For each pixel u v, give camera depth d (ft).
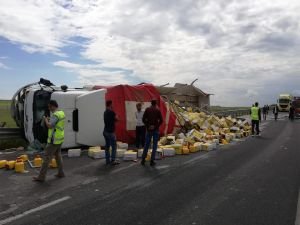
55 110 29.81
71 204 22.79
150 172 33.14
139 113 49.73
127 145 48.85
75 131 46.57
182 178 30.48
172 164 37.50
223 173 32.58
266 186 27.55
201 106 98.07
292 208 21.94
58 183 28.60
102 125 48.01
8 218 20.12
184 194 25.22
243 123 81.66
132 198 24.20
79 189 26.66
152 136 37.09
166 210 21.56
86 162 38.42
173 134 60.08
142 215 20.63
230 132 69.77
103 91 48.34
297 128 92.32
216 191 26.04
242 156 43.11
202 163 38.11
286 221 19.62
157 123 36.94
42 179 29.12
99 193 25.53
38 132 46.16
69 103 46.03
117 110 53.06
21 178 30.37
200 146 48.34
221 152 46.83
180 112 67.92
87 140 47.09
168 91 84.38
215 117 75.41
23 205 22.56
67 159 40.34
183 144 49.67
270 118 152.25
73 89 52.16
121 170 34.12
